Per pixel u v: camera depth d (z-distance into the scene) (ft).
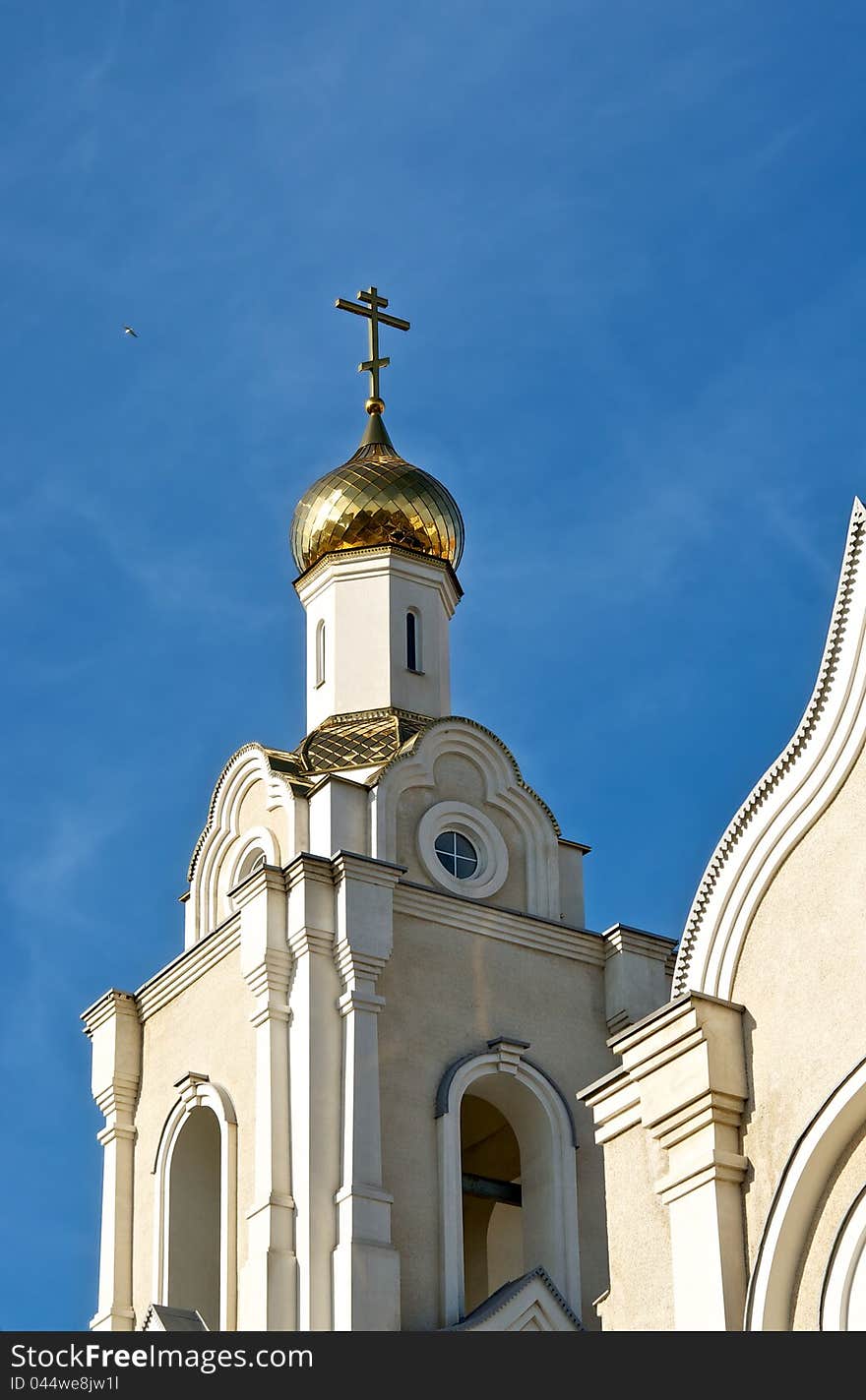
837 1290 65.57
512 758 128.77
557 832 128.26
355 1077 111.65
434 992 117.50
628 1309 70.95
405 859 121.70
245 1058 116.06
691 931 72.95
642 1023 73.05
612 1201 72.90
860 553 71.61
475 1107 122.01
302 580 136.46
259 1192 110.01
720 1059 70.44
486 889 123.85
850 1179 66.49
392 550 134.31
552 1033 119.85
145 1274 119.03
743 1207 68.90
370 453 141.28
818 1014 68.85
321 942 115.34
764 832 71.87
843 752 70.54
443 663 133.18
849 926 68.85
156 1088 123.13
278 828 123.75
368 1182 109.19
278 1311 106.22
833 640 71.61
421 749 125.39
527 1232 116.26
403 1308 108.58
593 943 123.75
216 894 128.26
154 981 125.80
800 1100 68.33
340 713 129.70
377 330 148.36
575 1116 118.11
